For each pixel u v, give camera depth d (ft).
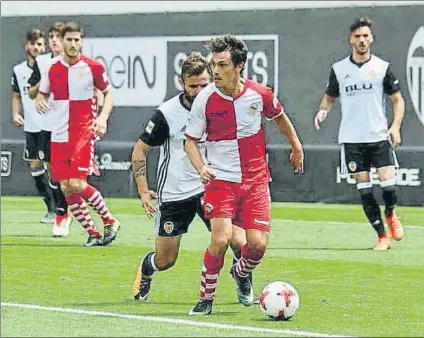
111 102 109.19
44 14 170.19
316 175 153.79
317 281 87.20
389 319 69.82
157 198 75.41
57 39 112.37
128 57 164.55
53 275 89.35
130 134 164.66
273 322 67.92
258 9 156.25
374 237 118.83
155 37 162.91
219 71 67.56
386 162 109.50
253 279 88.22
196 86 73.05
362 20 109.81
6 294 79.30
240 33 157.58
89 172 108.88
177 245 75.61
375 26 150.10
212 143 69.51
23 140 170.19
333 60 152.87
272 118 70.74
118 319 68.80
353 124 109.29
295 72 154.71
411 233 121.80
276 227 128.47
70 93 107.96
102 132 106.83
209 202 69.31
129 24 164.25
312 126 154.10
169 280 86.89
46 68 107.86
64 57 107.86
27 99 132.16
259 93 69.31
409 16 148.36
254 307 73.72
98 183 165.68
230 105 68.54
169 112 74.23
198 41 160.25
